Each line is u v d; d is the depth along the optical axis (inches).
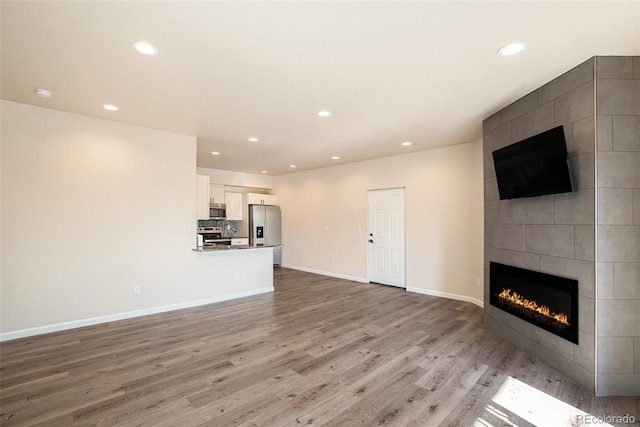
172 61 92.8
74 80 105.9
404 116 142.9
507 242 131.3
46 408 83.0
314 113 138.9
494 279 140.5
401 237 231.0
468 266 192.7
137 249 161.2
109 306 152.9
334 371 104.0
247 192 329.1
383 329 144.3
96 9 68.7
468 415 80.8
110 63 94.1
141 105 129.8
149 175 164.4
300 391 91.7
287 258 322.7
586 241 94.0
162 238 169.5
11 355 114.9
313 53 88.2
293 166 279.1
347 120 148.7
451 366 107.7
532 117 115.3
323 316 163.9
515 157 118.7
